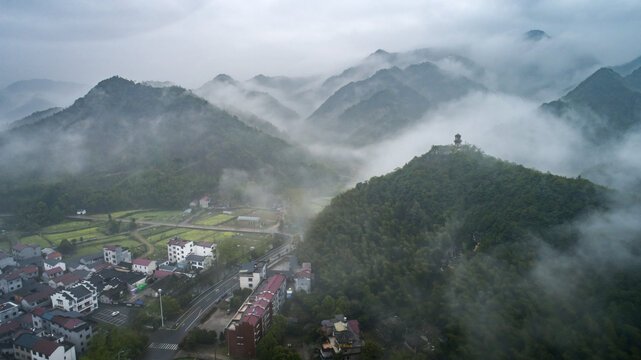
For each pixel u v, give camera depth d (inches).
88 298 5880.9
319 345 4909.0
